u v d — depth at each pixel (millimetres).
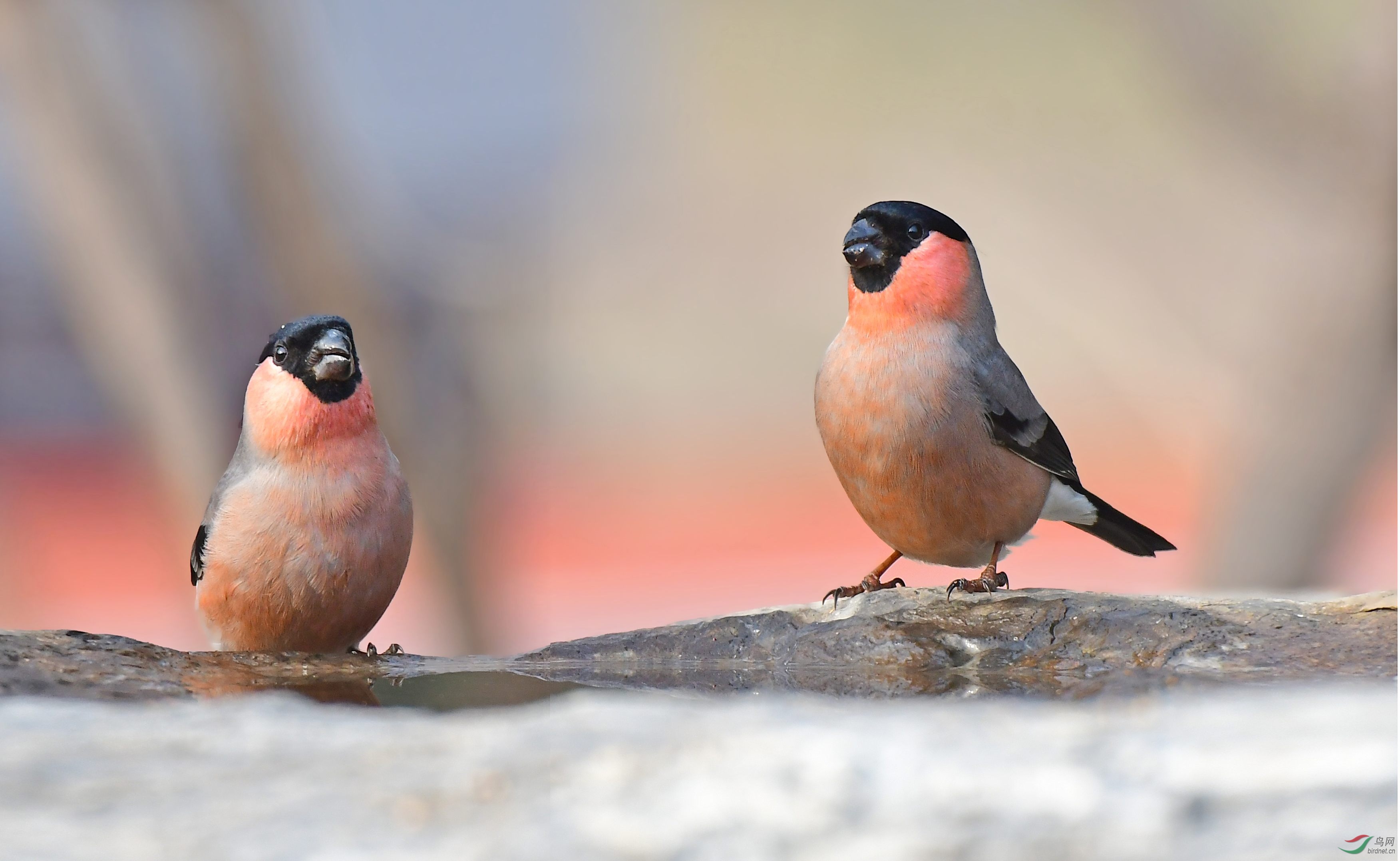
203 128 14625
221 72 14133
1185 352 22938
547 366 23828
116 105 13672
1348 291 15062
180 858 3549
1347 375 14852
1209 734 4215
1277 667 5973
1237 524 15148
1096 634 6602
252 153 14406
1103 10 22391
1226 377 21484
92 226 13742
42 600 18562
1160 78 20906
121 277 13859
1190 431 22719
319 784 4020
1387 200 15234
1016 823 3611
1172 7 18812
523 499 22391
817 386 8031
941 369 7652
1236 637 6340
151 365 14086
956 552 8297
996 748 4145
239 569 7531
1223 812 3645
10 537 18312
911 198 25828
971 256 7930
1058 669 6355
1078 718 4527
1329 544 14938
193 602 14602
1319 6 16781
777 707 4871
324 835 3660
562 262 26328
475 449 15734
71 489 22547
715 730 4387
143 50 14016
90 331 14328
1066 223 24422
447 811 3793
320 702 5754
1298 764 3910
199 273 14500
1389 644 6262
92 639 6551
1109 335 24078
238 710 4941
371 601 7816
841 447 7914
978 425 7746
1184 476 22469
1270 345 16031
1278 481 14945
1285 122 17484
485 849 3559
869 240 7695
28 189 14844
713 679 6422
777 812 3703
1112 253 23797
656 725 4473
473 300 15805
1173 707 4723
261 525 7469
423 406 15281
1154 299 23266
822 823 3652
